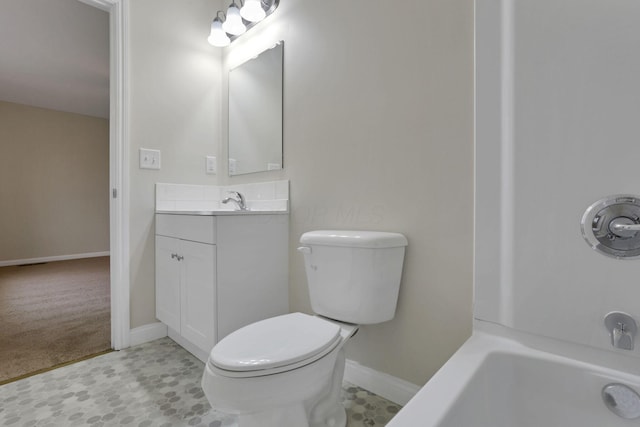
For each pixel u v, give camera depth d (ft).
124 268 5.99
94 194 17.25
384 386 4.44
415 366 4.18
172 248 5.79
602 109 2.43
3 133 14.62
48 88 13.25
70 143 16.48
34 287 10.66
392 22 4.37
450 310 3.87
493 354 2.70
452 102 3.84
